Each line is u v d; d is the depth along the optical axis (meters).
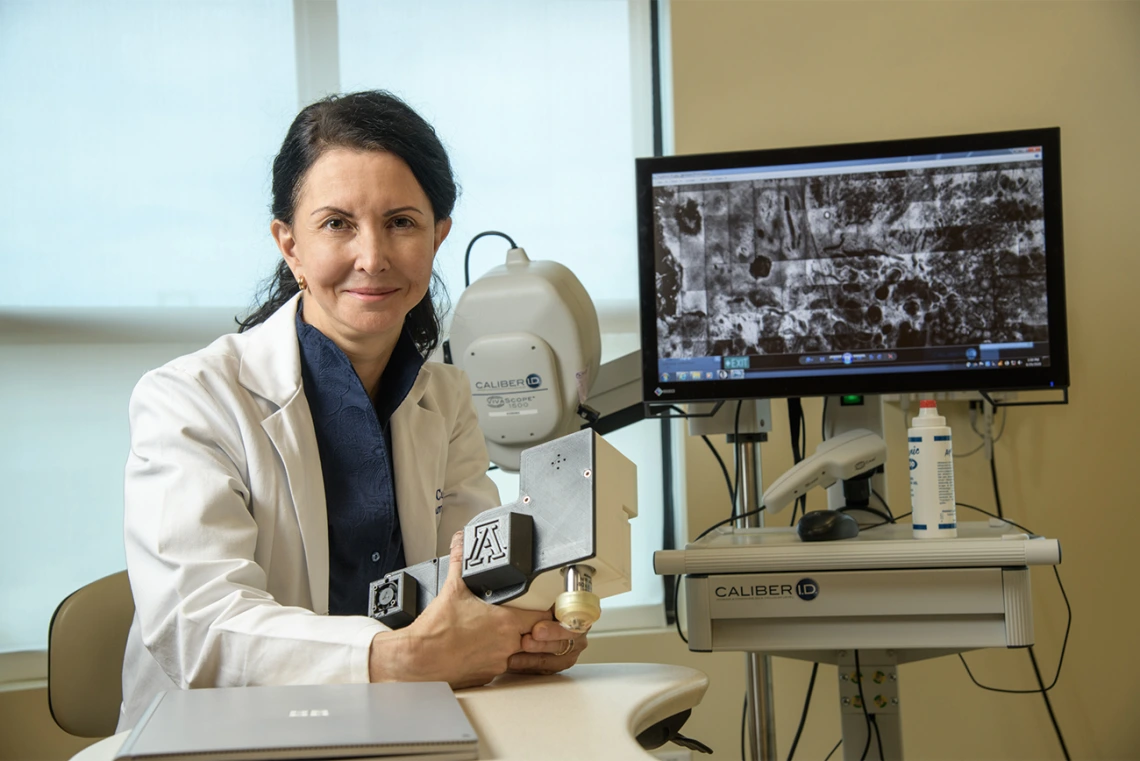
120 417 2.09
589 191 2.35
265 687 0.78
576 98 2.35
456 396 1.52
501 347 1.78
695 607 1.38
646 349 1.66
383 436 1.29
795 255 1.65
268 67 2.18
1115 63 2.32
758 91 2.28
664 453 2.37
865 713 1.60
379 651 0.86
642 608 2.32
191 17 2.14
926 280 1.63
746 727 2.23
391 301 1.18
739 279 1.66
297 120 1.22
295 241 1.24
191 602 0.95
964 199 1.62
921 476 1.40
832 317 1.64
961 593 1.31
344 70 2.22
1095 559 2.26
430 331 1.51
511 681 0.93
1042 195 1.61
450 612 0.88
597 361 1.88
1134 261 2.30
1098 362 2.28
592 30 2.35
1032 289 1.61
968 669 2.24
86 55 2.09
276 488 1.17
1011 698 2.25
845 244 1.64
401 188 1.16
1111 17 2.32
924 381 1.62
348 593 1.26
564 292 1.80
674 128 2.26
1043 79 2.30
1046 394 2.25
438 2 2.28
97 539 2.07
